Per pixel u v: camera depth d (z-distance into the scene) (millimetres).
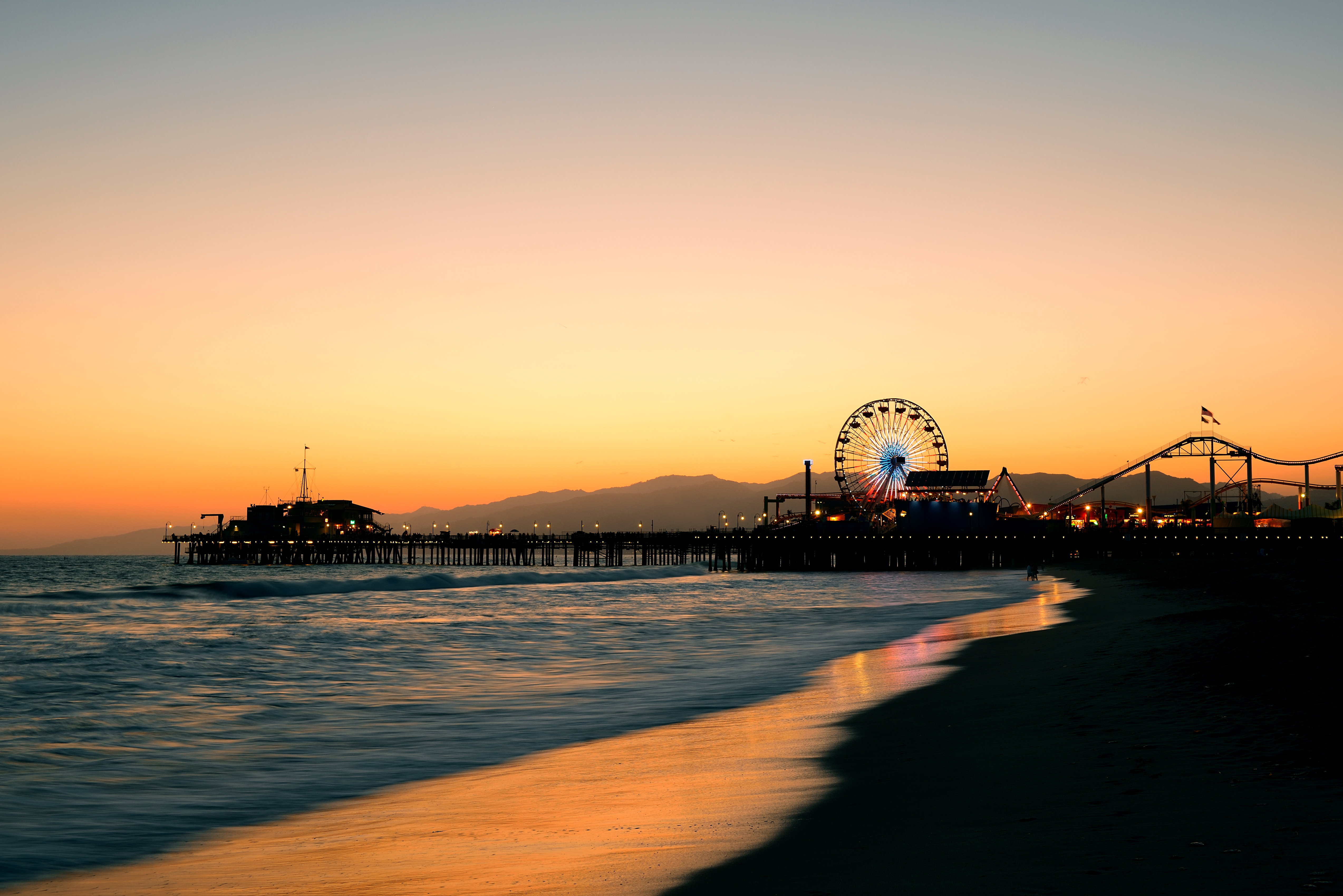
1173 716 15703
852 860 9047
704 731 18266
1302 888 7375
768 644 35656
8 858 11008
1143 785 11359
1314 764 11711
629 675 27109
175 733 18797
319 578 119625
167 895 9562
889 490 168000
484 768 15719
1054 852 8805
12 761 16344
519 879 9258
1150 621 35375
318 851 11055
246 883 9852
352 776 15250
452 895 8898
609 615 53500
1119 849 8758
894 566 164375
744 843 10078
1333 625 25469
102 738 18312
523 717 20500
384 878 9695
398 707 21891
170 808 13359
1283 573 76250
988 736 15555
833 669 27422
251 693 23922
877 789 12344
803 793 12422
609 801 12820
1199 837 8992
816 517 182500
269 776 15305
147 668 28422
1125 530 167875
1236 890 7418
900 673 25766
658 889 8547
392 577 90938
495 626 44688
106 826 12492
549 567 189500
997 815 10500
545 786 14109
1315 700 15625
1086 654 25828
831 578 123188
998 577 120938
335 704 22328
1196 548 153125
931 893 7848
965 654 29234
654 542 177250
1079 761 13023
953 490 166625
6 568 195625
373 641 37125
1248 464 188000
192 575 150125
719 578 125938
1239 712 15414
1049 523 168750
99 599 64812
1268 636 24188
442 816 12523
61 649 33594
